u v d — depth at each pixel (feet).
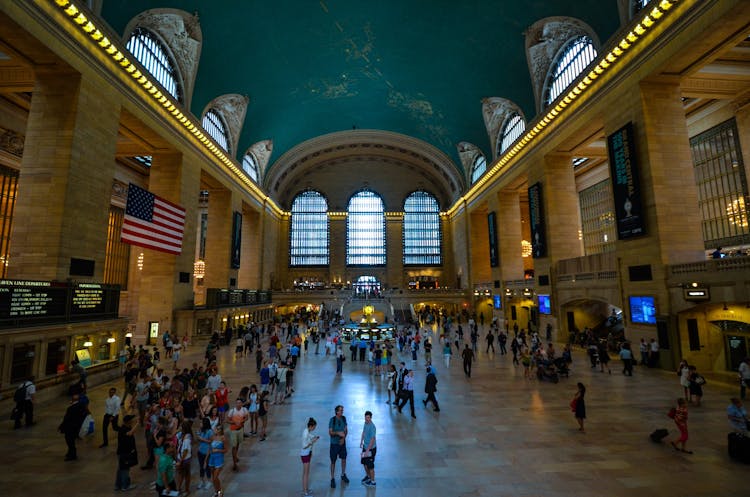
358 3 78.18
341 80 107.34
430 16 80.38
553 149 78.38
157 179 76.95
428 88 105.91
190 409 27.81
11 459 23.84
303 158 155.33
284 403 36.47
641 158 54.08
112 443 26.61
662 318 49.83
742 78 58.65
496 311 110.73
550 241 79.92
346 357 63.41
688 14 45.96
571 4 62.90
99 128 52.80
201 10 68.49
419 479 21.18
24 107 69.15
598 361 54.13
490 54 83.51
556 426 29.43
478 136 114.42
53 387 37.47
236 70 86.74
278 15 78.13
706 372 47.42
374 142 150.92
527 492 19.65
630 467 22.33
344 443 21.04
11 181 68.59
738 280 40.98
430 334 92.99
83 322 43.47
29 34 41.96
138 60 63.26
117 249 100.22
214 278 102.06
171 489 18.26
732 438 23.32
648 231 52.90
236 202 108.68
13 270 45.34
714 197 68.59
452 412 33.24
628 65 55.93
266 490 20.11
